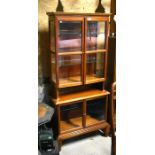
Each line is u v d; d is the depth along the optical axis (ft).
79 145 7.99
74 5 7.88
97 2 8.31
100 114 8.71
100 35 7.82
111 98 5.24
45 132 6.74
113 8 8.63
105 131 8.46
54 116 7.67
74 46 7.22
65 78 7.71
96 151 7.61
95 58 8.27
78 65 7.75
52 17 6.73
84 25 6.99
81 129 7.90
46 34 7.67
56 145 6.83
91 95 7.81
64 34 7.03
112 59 8.13
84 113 7.88
